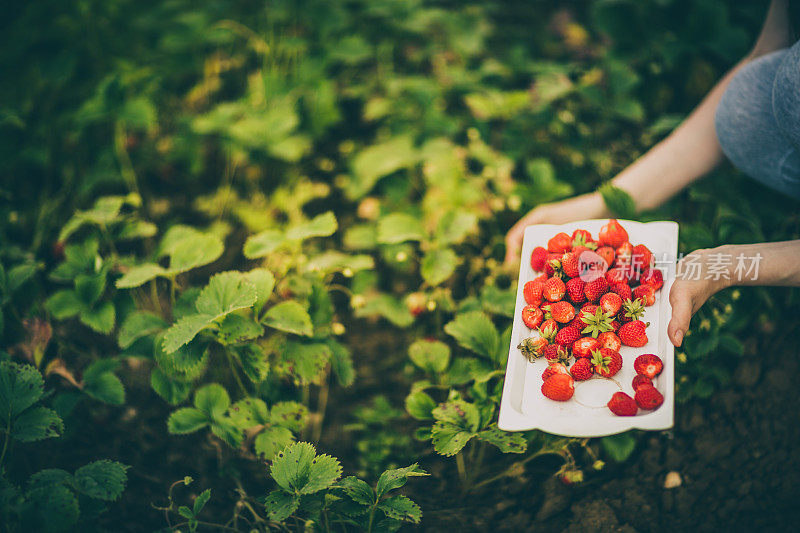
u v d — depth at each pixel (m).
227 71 2.00
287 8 1.90
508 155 1.63
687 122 1.31
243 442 1.29
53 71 1.75
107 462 1.12
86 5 1.89
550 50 1.99
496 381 1.29
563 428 1.01
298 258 1.38
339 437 1.36
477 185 1.61
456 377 1.26
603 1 1.71
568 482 1.24
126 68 1.84
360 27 2.01
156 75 1.84
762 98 1.15
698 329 1.24
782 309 1.36
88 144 1.80
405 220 1.37
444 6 2.13
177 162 1.81
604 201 1.27
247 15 2.06
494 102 1.65
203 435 1.34
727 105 1.20
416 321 1.48
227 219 1.69
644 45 1.71
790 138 1.10
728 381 1.31
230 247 1.65
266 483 1.28
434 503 1.26
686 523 1.20
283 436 1.19
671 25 1.71
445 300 1.40
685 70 1.69
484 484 1.27
